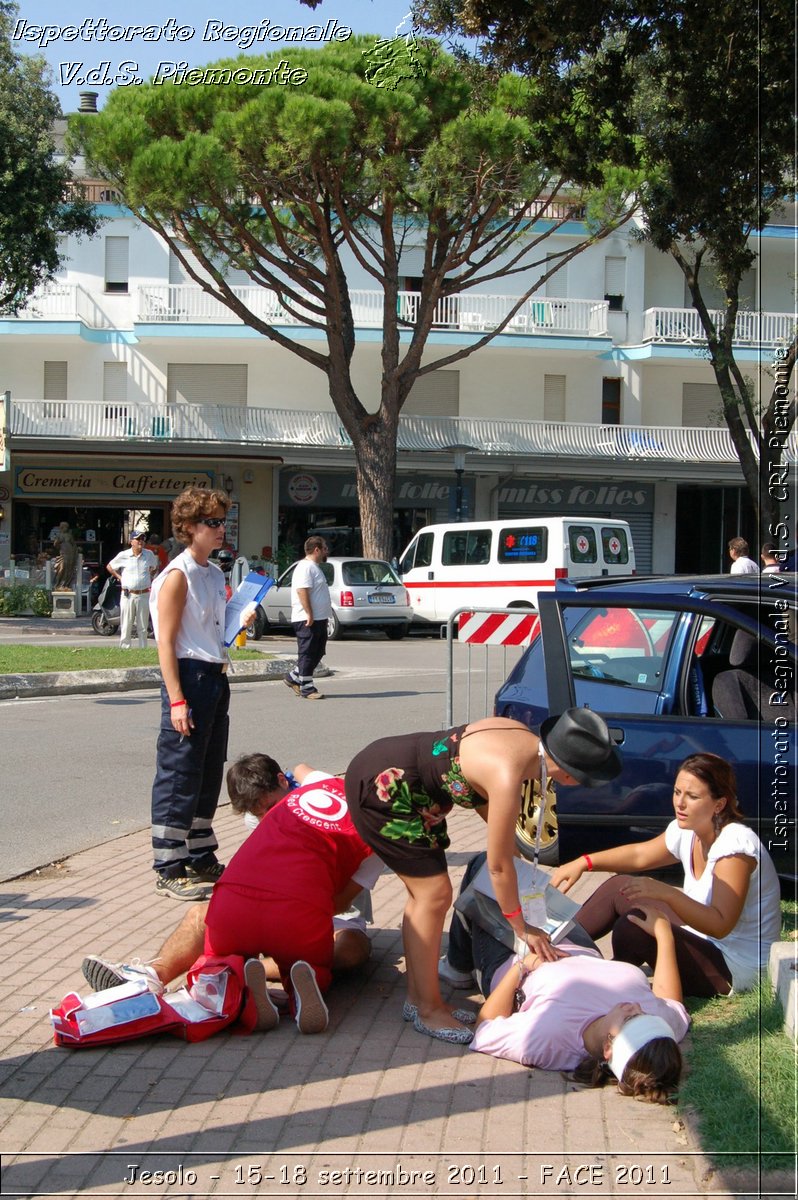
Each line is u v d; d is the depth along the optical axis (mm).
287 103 20172
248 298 32688
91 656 16234
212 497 5984
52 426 31734
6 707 12836
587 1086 3906
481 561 24000
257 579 6207
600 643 6441
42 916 5734
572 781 4109
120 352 33562
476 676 13445
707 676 6438
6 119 24406
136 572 17938
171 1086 3904
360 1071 4031
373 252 25188
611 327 35469
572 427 33906
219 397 33969
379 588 23656
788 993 4109
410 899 4418
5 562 30266
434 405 35031
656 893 4566
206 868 6234
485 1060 4125
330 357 25703
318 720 12219
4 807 8188
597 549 23094
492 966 4488
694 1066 3887
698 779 4637
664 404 35969
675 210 13930
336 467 33062
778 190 12703
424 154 21031
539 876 4391
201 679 5996
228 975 4359
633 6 10984
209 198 22281
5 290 27016
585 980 4047
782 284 34156
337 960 4875
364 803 4320
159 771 6074
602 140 12953
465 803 4219
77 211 26219
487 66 12227
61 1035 4180
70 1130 3594
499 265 34656
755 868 4570
